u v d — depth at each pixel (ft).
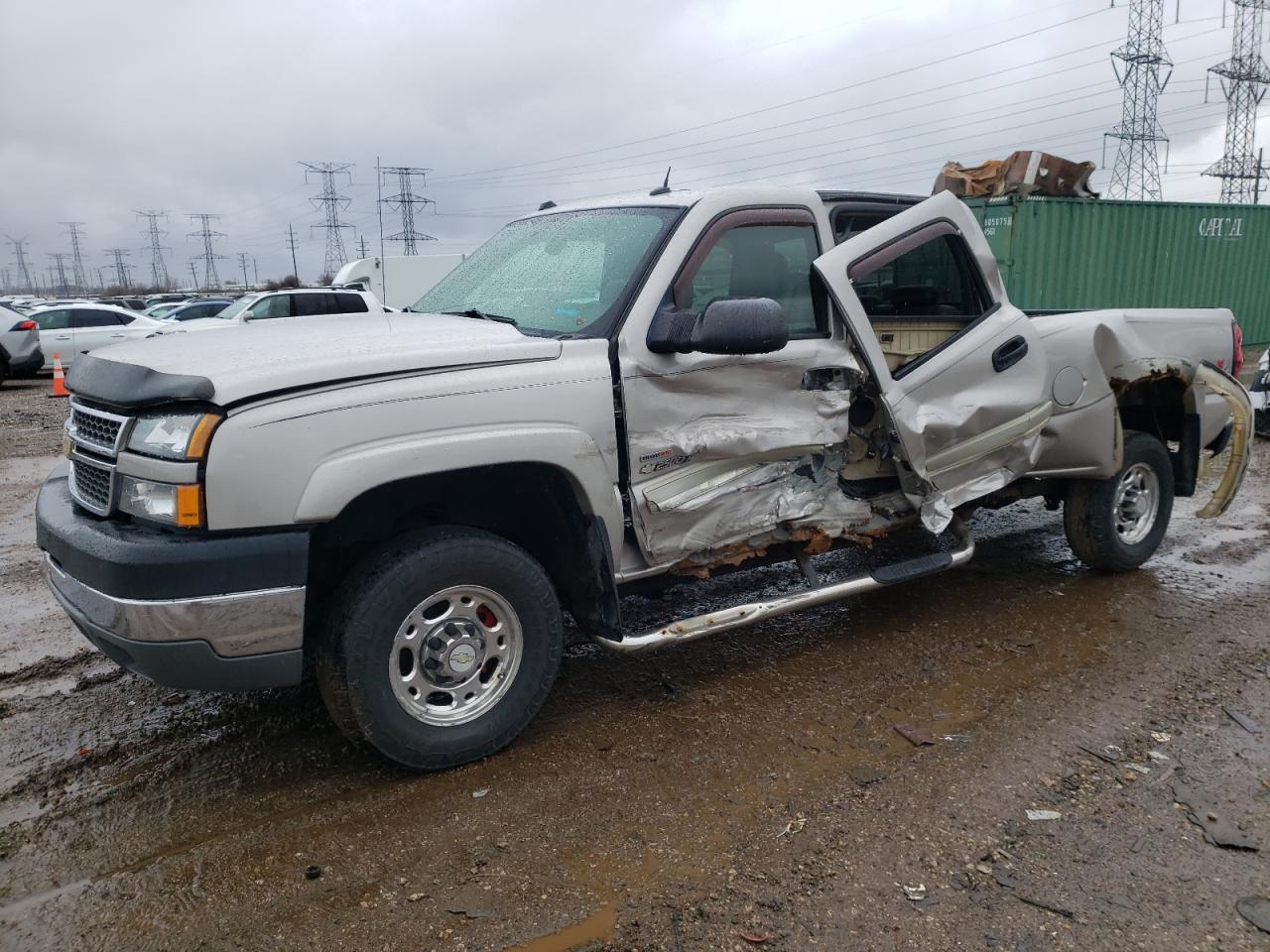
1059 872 9.46
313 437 9.88
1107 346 16.94
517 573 11.48
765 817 10.48
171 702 13.51
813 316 13.76
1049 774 11.27
